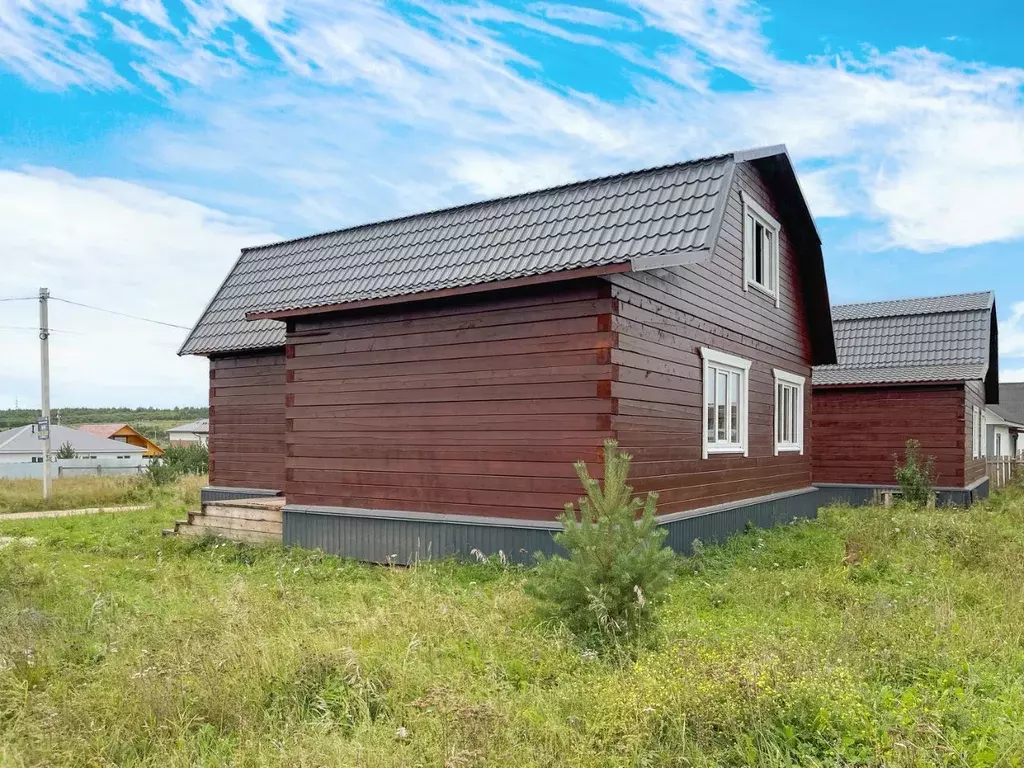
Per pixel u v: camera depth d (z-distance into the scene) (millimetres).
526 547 9414
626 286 9398
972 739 4340
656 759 4133
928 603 7234
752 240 13641
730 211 12578
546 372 9477
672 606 7645
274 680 5180
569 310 9328
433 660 5633
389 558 9977
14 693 5070
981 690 5066
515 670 5594
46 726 4484
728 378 12648
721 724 4371
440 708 4559
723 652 5332
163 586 8867
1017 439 45125
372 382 10977
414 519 10328
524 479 9594
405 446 10625
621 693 4723
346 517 10984
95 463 45250
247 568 10570
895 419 20234
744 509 12797
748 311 13422
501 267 9758
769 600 7977
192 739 4504
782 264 15281
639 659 5477
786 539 12383
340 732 4500
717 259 12102
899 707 4660
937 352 20562
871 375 20281
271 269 14070
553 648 5895
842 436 20859
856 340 22000
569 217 10031
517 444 9664
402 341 10711
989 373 23578
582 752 4191
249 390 15109
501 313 9859
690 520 10703
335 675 5219
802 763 4086
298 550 11164
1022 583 8094
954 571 9234
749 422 13461
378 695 4930
